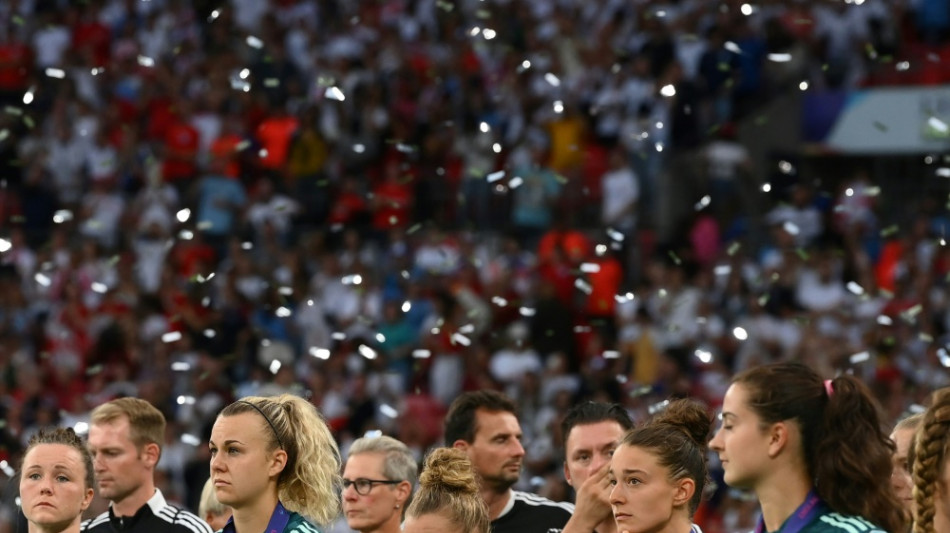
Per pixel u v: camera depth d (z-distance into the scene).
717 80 61.34
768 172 61.50
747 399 15.16
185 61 68.25
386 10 69.50
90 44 69.94
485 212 60.84
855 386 15.07
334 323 55.25
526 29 66.50
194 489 43.41
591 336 53.44
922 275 53.09
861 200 57.91
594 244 57.91
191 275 56.00
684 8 64.69
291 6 70.19
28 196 64.12
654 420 18.62
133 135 64.81
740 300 53.41
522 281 55.75
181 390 50.97
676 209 59.31
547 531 23.92
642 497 17.61
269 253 58.34
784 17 62.75
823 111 61.44
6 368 53.38
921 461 15.64
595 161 60.72
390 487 22.84
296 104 64.88
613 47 64.31
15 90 68.00
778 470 15.09
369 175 62.88
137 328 54.88
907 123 60.38
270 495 18.34
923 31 63.41
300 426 18.61
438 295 54.59
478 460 23.73
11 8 72.56
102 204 62.00
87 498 20.88
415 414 48.06
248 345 53.75
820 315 51.84
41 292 58.94
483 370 52.38
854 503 14.80
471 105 63.41
